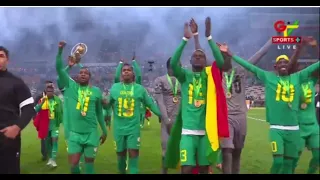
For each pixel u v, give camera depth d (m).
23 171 14.35
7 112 8.69
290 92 11.13
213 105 10.46
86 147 11.66
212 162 10.46
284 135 11.23
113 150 18.92
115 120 12.16
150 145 20.77
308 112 12.59
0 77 8.79
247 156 17.33
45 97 15.45
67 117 11.76
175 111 12.38
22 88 8.84
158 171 14.01
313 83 12.70
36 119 15.38
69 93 11.71
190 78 10.66
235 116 11.82
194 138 10.47
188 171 10.30
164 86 12.41
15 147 8.76
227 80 11.90
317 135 12.55
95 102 11.92
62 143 21.81
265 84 11.46
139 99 12.09
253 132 26.62
